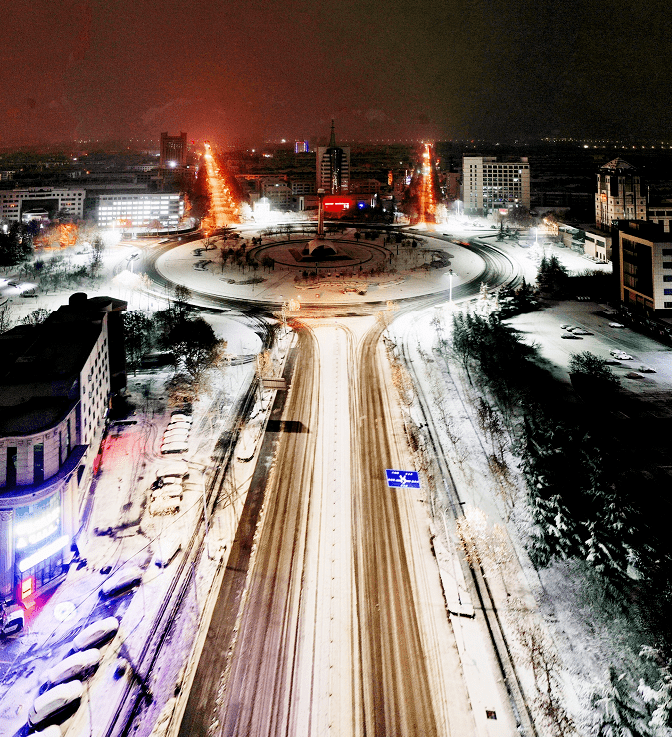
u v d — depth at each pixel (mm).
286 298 197500
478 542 70375
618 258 172000
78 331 94625
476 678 52906
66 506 68188
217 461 92250
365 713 49719
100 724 48750
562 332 152500
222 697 51312
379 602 62188
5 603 61031
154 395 118250
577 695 50719
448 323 165375
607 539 64000
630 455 87375
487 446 95188
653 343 142000
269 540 72688
